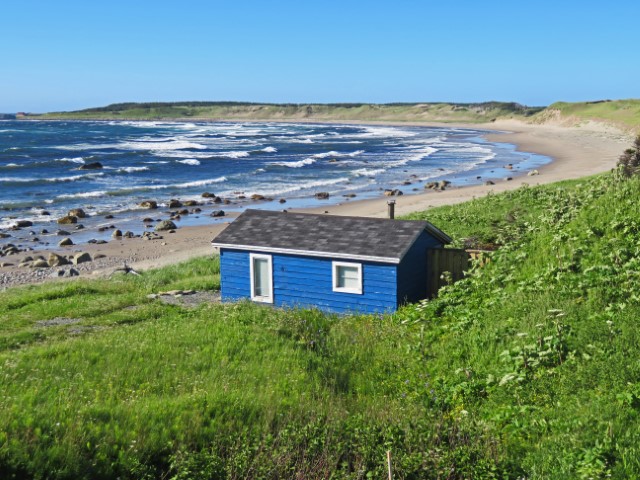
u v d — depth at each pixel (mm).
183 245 42281
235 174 81438
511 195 43562
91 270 36531
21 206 57344
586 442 10328
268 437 10516
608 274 17781
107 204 59125
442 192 63000
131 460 9594
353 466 10211
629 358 12922
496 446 10680
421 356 15680
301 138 164125
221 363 15492
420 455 10086
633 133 128000
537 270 19734
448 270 22812
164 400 12180
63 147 121000
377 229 23016
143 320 22125
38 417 10359
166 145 129375
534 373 13547
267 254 23578
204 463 9859
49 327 21125
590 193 26875
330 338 17938
